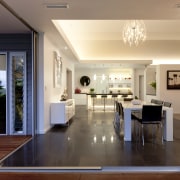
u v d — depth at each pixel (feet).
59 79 26.48
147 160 12.32
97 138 17.89
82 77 52.01
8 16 15.61
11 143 16.47
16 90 20.25
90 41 36.22
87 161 12.16
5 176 10.43
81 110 39.27
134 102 21.33
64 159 12.52
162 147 15.17
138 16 15.16
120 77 51.16
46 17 15.15
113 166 11.34
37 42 19.42
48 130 21.30
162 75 34.58
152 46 36.11
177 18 15.67
